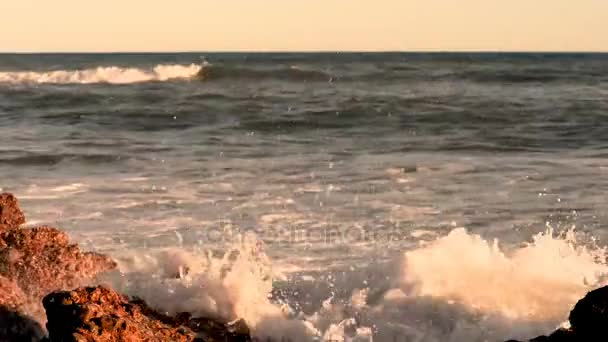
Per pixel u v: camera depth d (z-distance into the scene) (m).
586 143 47.41
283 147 45.94
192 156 42.00
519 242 24.97
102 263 18.39
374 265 18.34
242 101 71.44
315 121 58.53
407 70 119.69
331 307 17.16
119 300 14.57
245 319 16.58
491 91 85.75
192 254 20.69
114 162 40.00
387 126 56.44
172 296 17.09
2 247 18.12
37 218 27.38
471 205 29.95
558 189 32.84
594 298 13.72
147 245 23.92
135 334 13.69
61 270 17.70
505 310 16.64
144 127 56.28
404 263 17.97
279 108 66.19
